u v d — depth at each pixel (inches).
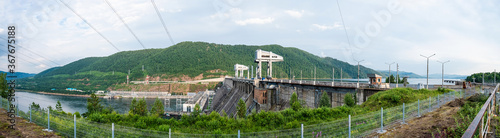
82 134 796.0
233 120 1168.8
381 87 1809.8
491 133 429.1
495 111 618.5
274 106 3314.5
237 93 5191.9
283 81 3120.1
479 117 251.0
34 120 869.2
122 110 6259.8
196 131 1081.4
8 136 679.7
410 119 800.9
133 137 895.1
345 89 1991.9
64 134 774.5
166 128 1075.9
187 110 5516.7
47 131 778.8
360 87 1872.5
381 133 672.4
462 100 997.8
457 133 543.5
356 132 711.7
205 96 7736.2
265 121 1115.9
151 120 1186.0
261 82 3870.6
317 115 1122.7
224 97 6250.0
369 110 1228.5
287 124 1047.0
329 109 1155.9
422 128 651.5
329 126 813.9
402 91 1363.2
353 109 1254.9
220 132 1019.3
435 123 677.3
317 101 2369.6
